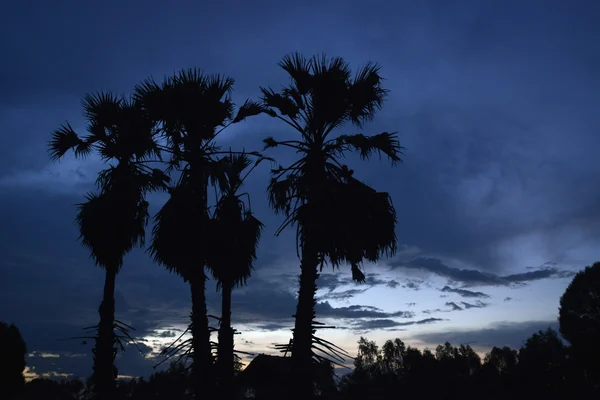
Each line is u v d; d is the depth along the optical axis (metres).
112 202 19.81
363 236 15.20
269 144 16.47
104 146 21.39
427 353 53.19
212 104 18.36
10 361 22.72
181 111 18.27
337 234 14.89
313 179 15.52
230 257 21.27
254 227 21.61
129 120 20.86
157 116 18.64
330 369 14.28
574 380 44.25
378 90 16.42
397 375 51.59
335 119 16.14
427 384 48.50
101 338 19.12
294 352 14.25
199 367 16.88
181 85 18.27
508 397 45.38
